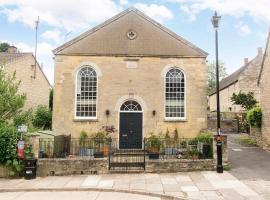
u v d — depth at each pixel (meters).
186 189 11.70
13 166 14.06
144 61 20.14
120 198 10.86
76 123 19.69
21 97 17.55
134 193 11.57
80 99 19.98
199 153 15.66
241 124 33.81
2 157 14.02
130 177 13.83
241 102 32.81
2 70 18.52
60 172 14.40
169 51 20.25
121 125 19.89
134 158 17.00
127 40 20.31
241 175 13.74
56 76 19.88
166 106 20.14
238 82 39.22
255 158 17.59
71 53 19.97
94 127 19.70
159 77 20.06
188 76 20.11
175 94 20.19
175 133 19.69
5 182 13.23
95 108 19.97
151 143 18.11
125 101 19.98
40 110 26.36
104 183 12.84
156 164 14.59
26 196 11.23
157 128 19.77
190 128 19.81
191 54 20.25
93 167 14.52
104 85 19.92
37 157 14.47
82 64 19.98
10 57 25.89
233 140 25.78
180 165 14.60
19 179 13.78
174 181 12.95
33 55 27.86
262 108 21.39
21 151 13.98
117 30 20.42
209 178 13.29
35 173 13.98
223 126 34.66
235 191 11.29
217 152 14.40
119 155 17.78
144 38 20.38
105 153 17.88
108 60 20.08
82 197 11.04
